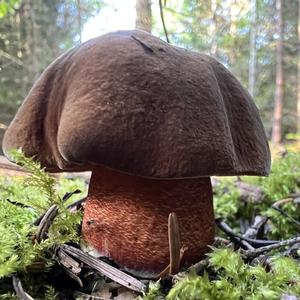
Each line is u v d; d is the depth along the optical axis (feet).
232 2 5.14
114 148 0.35
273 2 5.33
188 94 0.38
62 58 0.45
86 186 0.97
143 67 0.38
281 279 0.38
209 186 0.45
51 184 0.46
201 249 0.43
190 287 0.35
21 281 0.40
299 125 4.86
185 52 0.42
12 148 0.43
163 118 0.37
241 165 0.41
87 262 0.41
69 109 0.37
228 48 5.51
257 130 0.44
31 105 0.43
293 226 0.77
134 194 0.41
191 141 0.36
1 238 0.41
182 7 4.13
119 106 0.36
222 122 0.39
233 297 0.35
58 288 0.42
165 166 0.36
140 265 0.41
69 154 0.36
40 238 0.43
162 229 0.41
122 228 0.41
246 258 0.45
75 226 0.45
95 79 0.38
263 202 0.86
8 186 0.79
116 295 0.40
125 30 0.42
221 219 0.62
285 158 1.08
